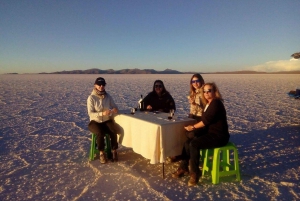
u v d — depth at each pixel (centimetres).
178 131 353
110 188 331
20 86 2762
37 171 390
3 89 2269
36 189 330
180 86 2638
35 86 2775
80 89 2327
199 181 348
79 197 307
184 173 368
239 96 1589
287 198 303
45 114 926
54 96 1638
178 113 957
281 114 912
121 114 420
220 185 337
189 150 341
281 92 1903
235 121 779
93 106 439
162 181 350
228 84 3003
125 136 410
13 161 434
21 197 310
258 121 778
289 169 393
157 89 470
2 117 861
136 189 327
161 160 336
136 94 1762
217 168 337
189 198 303
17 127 702
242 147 509
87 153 475
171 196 307
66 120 810
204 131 359
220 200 298
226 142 342
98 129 415
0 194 317
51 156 459
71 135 612
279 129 665
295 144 527
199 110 414
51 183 347
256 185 337
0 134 621
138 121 371
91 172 384
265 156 453
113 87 2523
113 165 412
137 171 386
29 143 543
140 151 371
